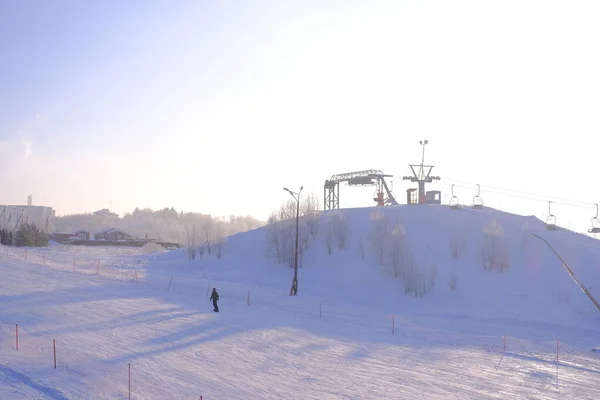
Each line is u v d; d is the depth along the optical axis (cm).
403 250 6294
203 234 9656
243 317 3694
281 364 2403
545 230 6931
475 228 6956
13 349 2402
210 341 2822
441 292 5441
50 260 7062
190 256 8038
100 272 6003
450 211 7750
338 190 9562
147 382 2003
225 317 3625
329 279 6219
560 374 2398
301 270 6688
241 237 8631
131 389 1902
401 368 2417
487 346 3091
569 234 7106
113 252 10669
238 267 7231
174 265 7600
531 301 4944
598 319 4425
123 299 4075
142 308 3728
